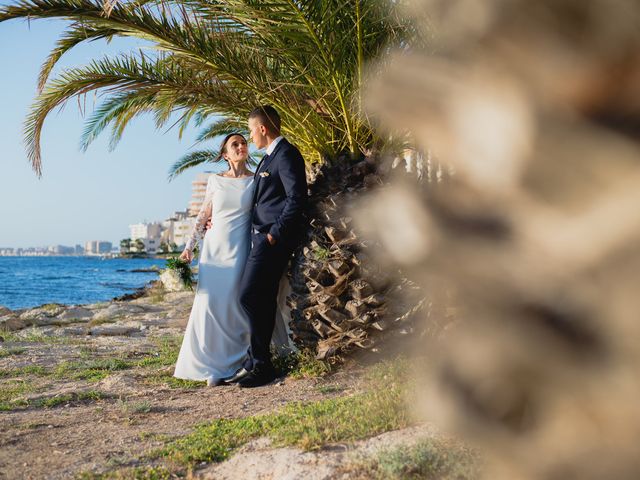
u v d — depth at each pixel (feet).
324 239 17.92
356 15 15.62
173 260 23.91
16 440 12.66
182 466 10.45
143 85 21.02
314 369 17.47
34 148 21.88
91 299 113.60
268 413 13.97
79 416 14.80
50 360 23.41
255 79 19.53
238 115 22.94
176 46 19.02
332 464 9.34
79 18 18.48
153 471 9.98
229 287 18.28
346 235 17.57
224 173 19.49
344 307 17.47
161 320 38.34
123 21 18.40
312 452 10.08
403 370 13.47
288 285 19.48
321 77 18.08
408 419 10.68
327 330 17.66
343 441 10.45
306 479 8.90
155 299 55.26
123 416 14.70
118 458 11.00
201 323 18.42
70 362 22.65
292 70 19.02
